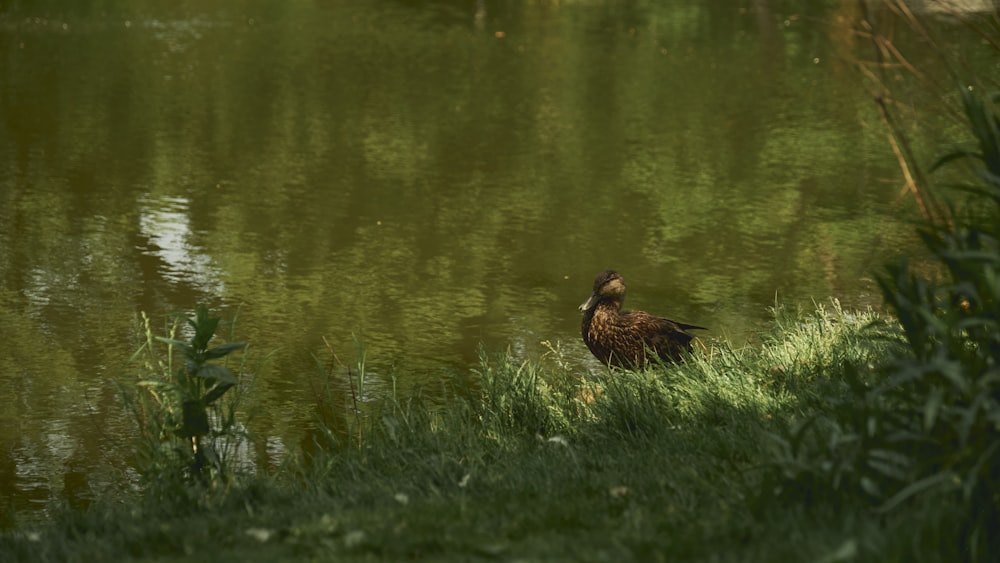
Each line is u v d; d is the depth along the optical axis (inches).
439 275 600.1
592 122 1033.5
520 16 1863.9
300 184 792.3
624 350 446.9
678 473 268.2
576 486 266.1
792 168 863.7
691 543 210.7
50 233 660.7
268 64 1316.4
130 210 714.8
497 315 537.6
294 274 597.0
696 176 837.8
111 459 377.4
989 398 209.2
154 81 1183.6
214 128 970.7
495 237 674.2
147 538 241.9
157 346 486.6
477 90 1183.6
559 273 606.9
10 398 426.9
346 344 494.0
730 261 629.3
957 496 210.5
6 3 1736.0
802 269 613.6
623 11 1953.7
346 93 1150.3
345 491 285.7
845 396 304.8
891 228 692.7
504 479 281.9
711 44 1572.3
